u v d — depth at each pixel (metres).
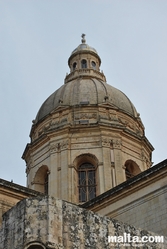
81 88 42.50
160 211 25.53
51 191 36.12
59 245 13.91
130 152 39.03
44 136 38.91
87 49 48.91
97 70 48.09
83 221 15.17
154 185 26.53
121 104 42.53
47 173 38.62
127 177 38.97
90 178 37.66
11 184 29.27
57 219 14.30
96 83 43.47
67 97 41.84
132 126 41.50
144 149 40.25
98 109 40.16
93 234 15.27
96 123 38.22
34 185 38.78
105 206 29.02
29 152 40.47
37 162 39.28
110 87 43.97
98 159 37.06
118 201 28.41
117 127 38.50
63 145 37.75
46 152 38.78
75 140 38.03
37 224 13.89
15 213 14.54
